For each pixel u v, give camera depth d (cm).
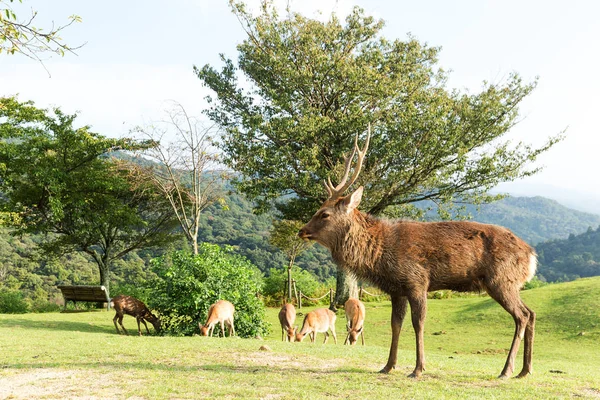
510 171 2278
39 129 2572
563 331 1717
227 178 2188
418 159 2208
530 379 644
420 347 641
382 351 1010
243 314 1458
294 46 2338
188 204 2795
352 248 651
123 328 1512
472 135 2288
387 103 2266
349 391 565
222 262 1493
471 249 634
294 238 2898
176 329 1429
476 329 1823
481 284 650
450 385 602
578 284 2330
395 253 638
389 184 2248
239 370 693
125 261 5134
